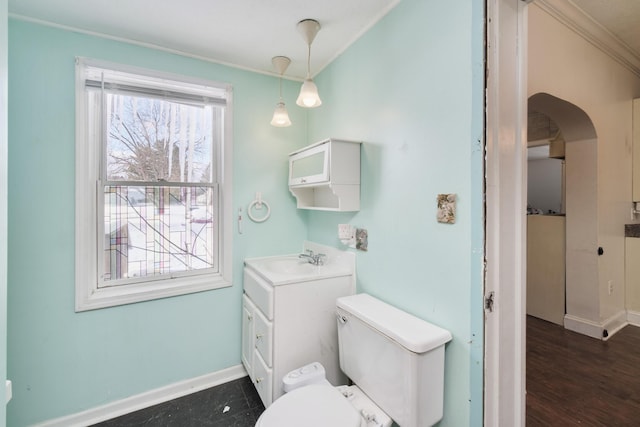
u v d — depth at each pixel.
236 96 2.16
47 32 1.64
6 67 0.60
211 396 1.95
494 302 1.09
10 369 1.58
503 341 1.12
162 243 2.00
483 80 1.07
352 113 1.84
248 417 1.76
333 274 1.77
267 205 2.29
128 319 1.84
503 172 1.11
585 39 2.17
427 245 1.31
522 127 1.17
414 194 1.38
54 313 1.67
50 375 1.66
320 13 1.58
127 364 1.84
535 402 1.76
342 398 1.27
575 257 2.66
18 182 1.58
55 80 1.65
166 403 1.88
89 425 1.71
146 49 1.88
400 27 1.46
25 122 1.59
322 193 2.23
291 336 1.67
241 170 2.19
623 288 2.84
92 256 1.79
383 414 1.27
